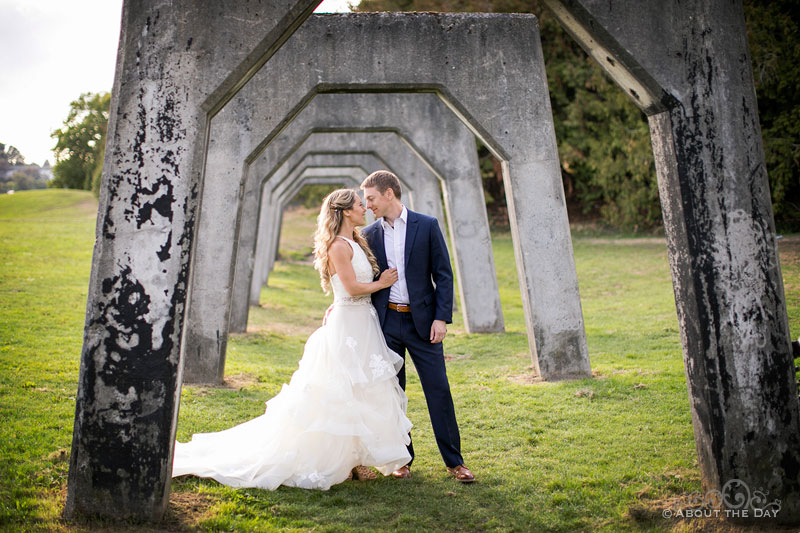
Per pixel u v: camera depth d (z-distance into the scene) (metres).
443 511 3.47
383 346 3.93
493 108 7.11
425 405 6.00
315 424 3.72
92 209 35.97
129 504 3.10
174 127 3.06
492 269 10.90
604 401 5.84
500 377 7.30
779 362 3.22
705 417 3.26
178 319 3.07
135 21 3.05
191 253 3.10
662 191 3.39
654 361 7.49
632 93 3.40
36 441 4.23
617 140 22.69
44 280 13.23
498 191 31.89
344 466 3.80
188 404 5.68
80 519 3.09
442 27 7.03
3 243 18.81
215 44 3.08
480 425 5.24
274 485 3.70
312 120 10.12
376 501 3.60
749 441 3.19
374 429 3.80
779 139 16.58
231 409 5.60
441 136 10.59
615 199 24.38
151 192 3.05
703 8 3.19
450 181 10.70
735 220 3.20
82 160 56.94
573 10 3.17
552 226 7.18
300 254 25.73
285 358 8.68
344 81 7.02
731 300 3.19
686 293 3.27
